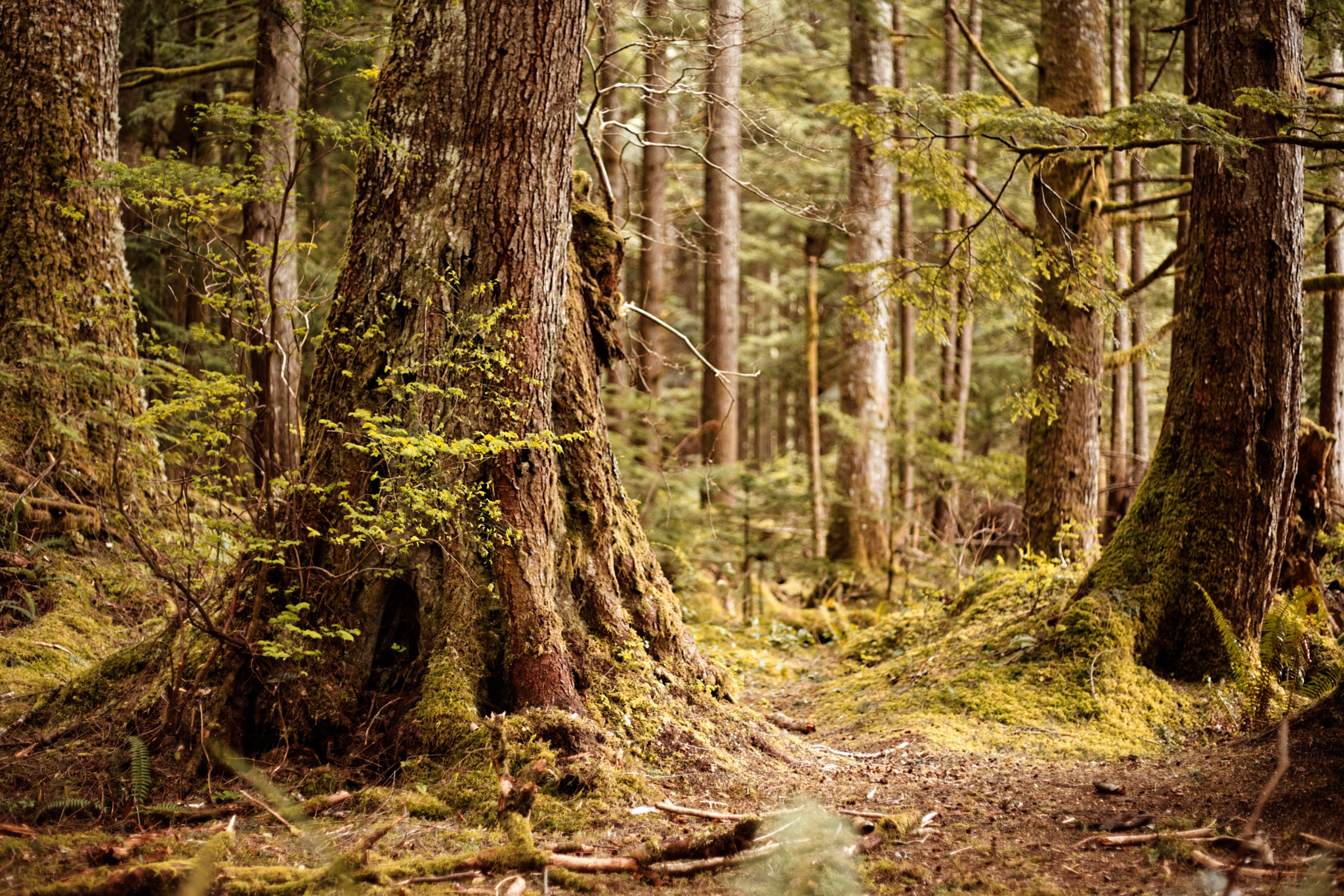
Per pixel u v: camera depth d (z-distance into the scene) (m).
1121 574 6.67
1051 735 5.59
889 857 3.46
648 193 12.70
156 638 4.63
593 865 3.22
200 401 4.07
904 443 12.41
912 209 16.62
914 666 7.33
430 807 3.77
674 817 3.83
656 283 13.10
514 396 4.54
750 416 29.64
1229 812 3.67
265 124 4.16
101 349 5.28
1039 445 9.62
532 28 4.53
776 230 18.88
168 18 12.74
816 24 10.35
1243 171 6.07
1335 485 8.66
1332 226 9.06
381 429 4.45
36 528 6.36
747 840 3.36
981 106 6.64
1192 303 6.54
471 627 4.41
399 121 4.61
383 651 4.52
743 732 4.94
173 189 4.12
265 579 4.20
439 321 4.53
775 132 9.30
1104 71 10.45
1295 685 5.88
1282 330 6.25
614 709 4.56
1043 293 9.43
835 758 5.17
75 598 6.22
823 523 14.82
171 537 4.40
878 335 8.53
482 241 4.55
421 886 3.06
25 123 7.07
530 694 4.35
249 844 3.37
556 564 4.72
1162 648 6.42
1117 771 4.69
